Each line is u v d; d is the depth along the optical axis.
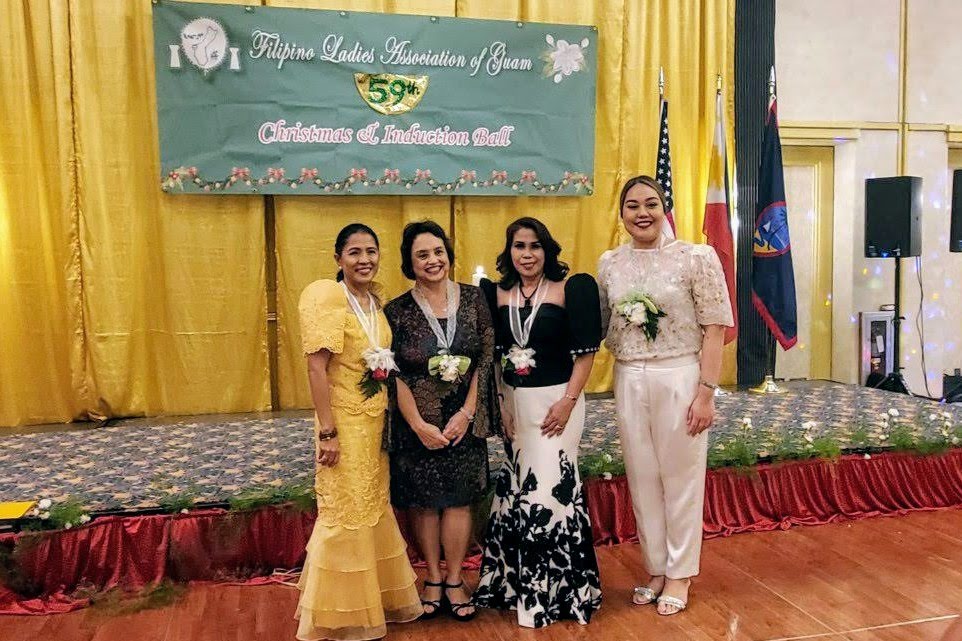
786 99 6.45
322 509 2.79
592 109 5.95
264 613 3.10
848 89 6.56
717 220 5.73
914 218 6.16
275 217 5.59
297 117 5.44
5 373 5.27
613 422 4.77
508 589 3.07
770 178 5.82
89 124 5.24
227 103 5.33
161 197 5.36
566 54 5.84
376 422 2.79
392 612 3.00
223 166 5.37
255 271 5.54
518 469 3.01
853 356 6.71
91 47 5.22
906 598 3.19
